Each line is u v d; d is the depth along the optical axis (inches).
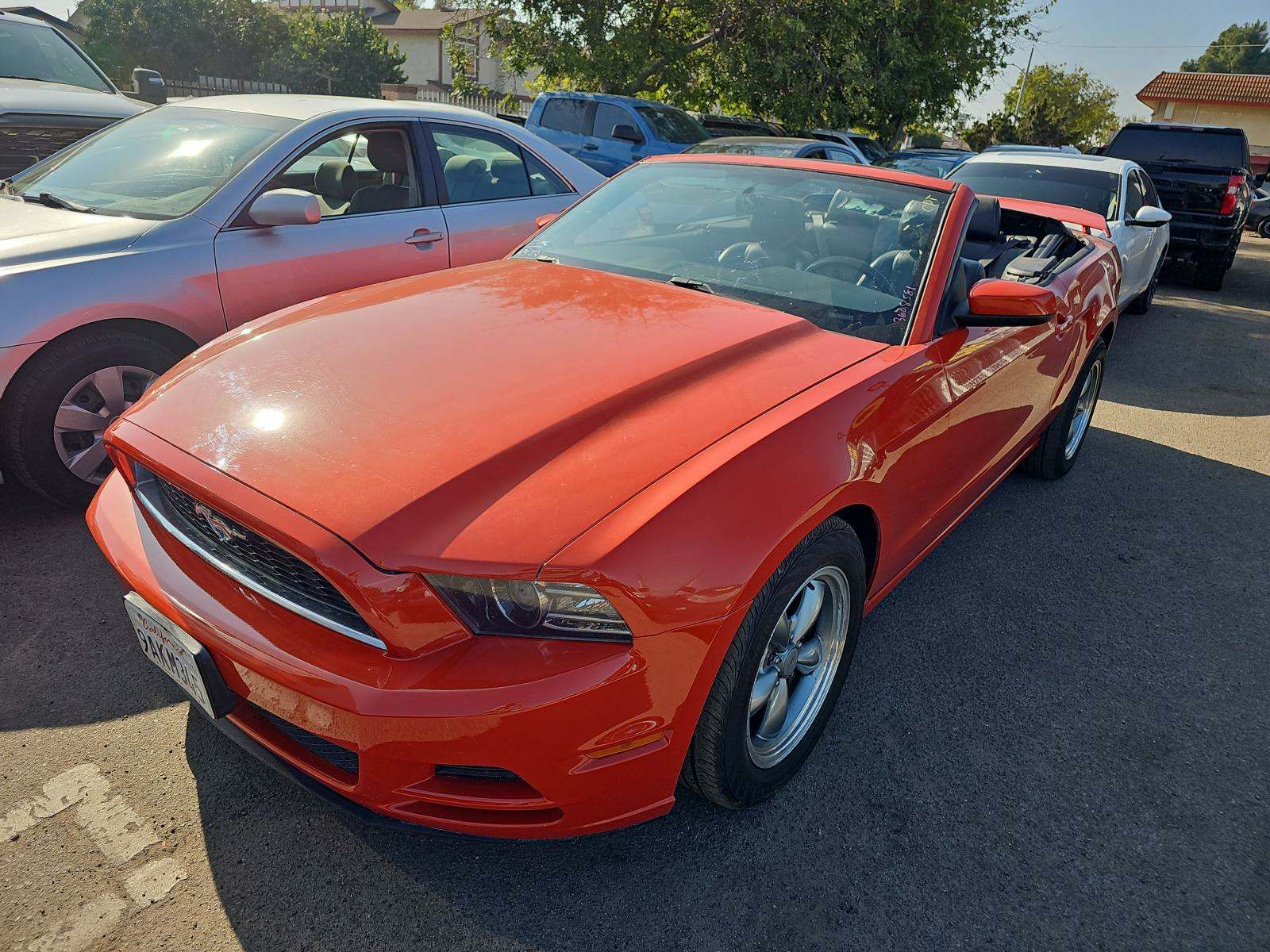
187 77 1072.2
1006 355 117.1
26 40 277.7
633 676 64.3
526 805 66.1
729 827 84.0
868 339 98.2
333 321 93.1
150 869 75.3
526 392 76.6
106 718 92.9
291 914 72.2
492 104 871.1
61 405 126.0
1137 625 125.7
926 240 107.0
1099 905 78.3
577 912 74.3
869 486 84.0
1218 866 83.7
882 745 97.1
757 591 70.0
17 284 120.3
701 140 497.7
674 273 112.0
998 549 146.7
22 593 114.3
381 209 165.2
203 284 137.0
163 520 77.8
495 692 61.4
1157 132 454.6
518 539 62.5
